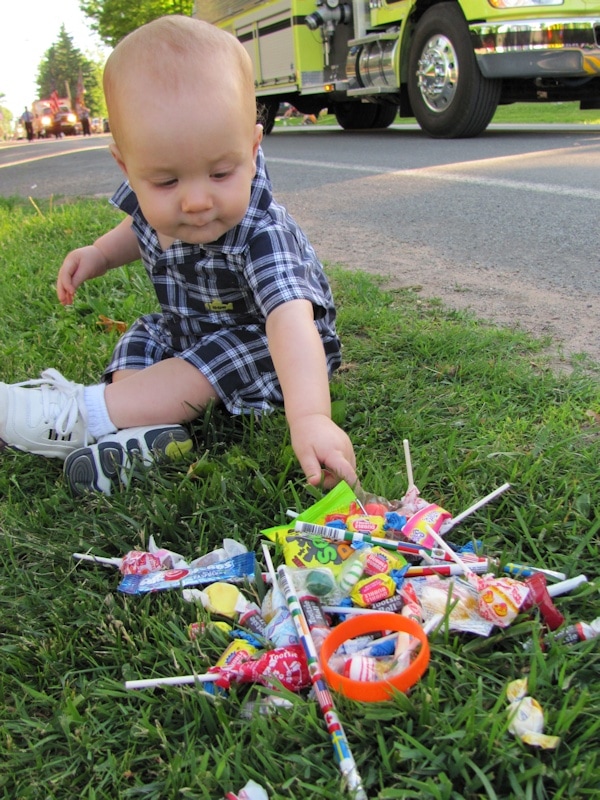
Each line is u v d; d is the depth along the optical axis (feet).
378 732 3.49
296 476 5.67
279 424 6.22
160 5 94.84
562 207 14.26
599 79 24.18
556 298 9.48
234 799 3.28
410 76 25.98
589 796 3.23
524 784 3.31
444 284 10.28
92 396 5.99
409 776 3.37
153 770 3.60
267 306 5.59
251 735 3.58
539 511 5.05
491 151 21.85
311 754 3.47
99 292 10.05
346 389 7.00
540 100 25.81
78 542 5.11
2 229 15.26
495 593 3.92
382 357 7.70
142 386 6.07
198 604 4.32
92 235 13.85
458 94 24.26
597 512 4.96
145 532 5.10
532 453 5.68
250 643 4.03
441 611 4.01
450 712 3.56
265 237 5.79
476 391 6.93
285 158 25.11
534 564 4.57
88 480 5.71
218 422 6.43
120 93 4.73
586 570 4.58
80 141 62.90
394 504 5.03
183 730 3.69
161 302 6.49
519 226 13.19
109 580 4.83
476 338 7.95
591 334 8.24
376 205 15.85
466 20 23.12
